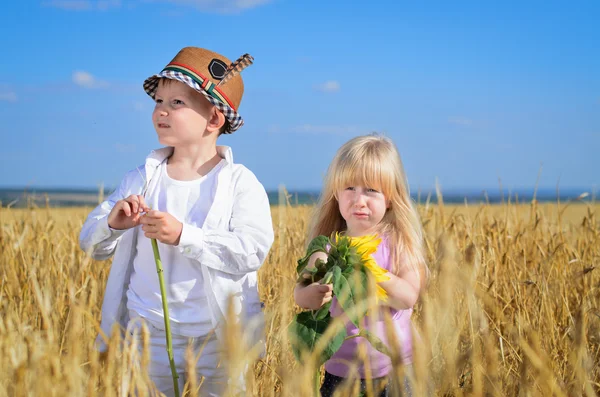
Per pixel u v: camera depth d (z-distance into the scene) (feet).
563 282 11.48
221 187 8.82
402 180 8.45
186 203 8.83
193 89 8.84
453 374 5.03
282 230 13.55
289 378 5.22
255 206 8.97
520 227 15.74
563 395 5.44
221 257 8.24
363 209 8.21
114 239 8.42
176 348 8.38
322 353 6.27
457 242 13.48
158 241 8.59
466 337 6.38
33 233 15.26
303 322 6.56
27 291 10.90
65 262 12.81
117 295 8.71
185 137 8.83
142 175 9.03
